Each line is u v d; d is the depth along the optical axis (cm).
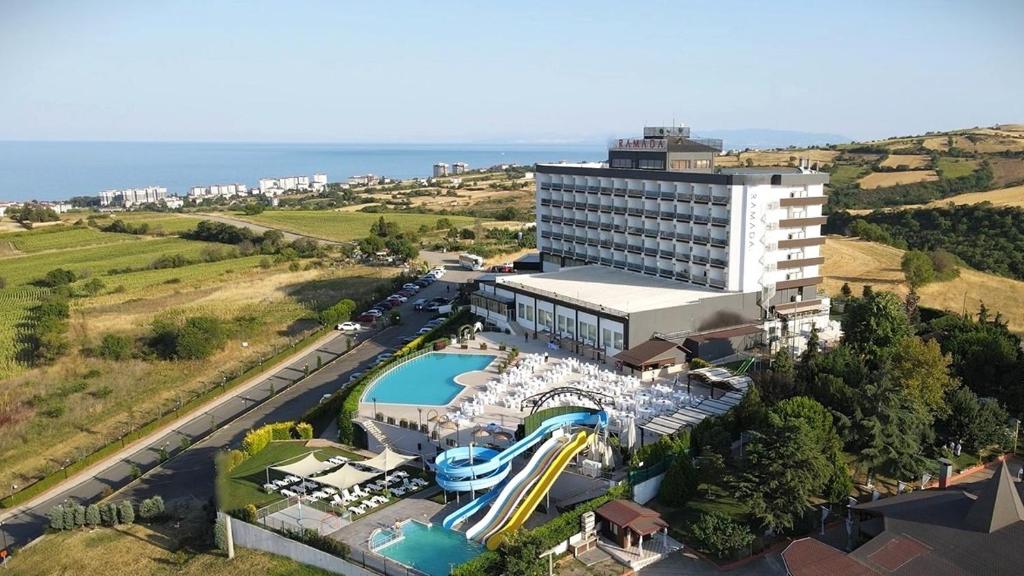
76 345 12031
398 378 8912
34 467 7988
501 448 6650
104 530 6369
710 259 10162
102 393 9900
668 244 10900
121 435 8638
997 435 6519
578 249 12769
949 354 6994
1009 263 16400
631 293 10112
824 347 9450
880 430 5834
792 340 9512
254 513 5866
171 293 15938
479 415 7569
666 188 10794
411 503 6134
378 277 16888
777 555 5172
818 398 6612
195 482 7250
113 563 5778
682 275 10700
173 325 11975
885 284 14325
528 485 5872
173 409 9294
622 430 6956
